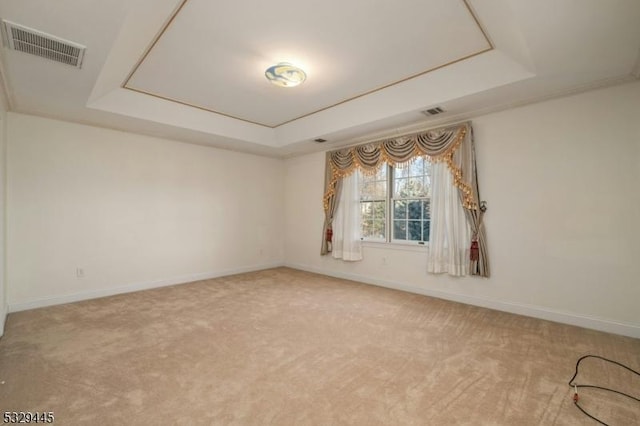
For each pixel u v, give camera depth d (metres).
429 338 2.79
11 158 3.51
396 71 3.18
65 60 2.46
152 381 2.06
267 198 6.27
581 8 1.86
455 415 1.73
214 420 1.68
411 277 4.40
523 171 3.42
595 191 3.00
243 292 4.38
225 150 5.58
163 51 2.79
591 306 3.02
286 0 2.13
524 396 1.90
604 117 2.96
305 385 2.02
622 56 2.41
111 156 4.27
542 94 3.14
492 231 3.64
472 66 2.98
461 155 3.81
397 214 4.68
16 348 2.54
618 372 2.18
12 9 1.85
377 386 2.01
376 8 2.22
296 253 6.26
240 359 2.38
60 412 1.74
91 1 1.79
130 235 4.44
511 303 3.50
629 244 2.84
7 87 2.91
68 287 3.90
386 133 4.57
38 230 3.69
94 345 2.61
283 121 4.83
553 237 3.23
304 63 3.01
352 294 4.27
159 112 3.96
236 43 2.66
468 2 2.14
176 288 4.62
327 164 5.49
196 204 5.18
